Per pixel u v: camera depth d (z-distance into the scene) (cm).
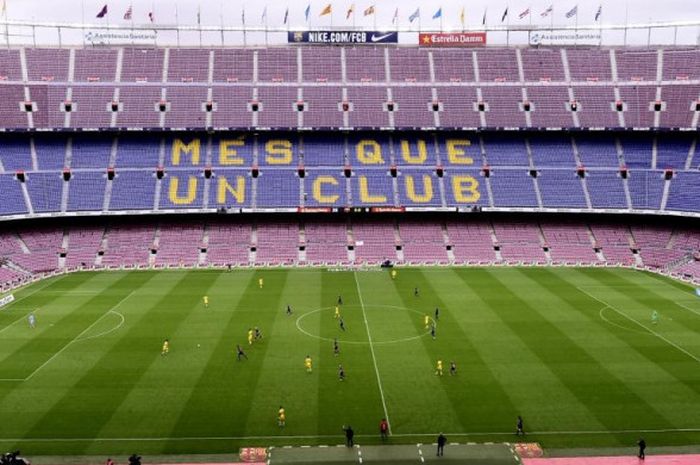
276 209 10069
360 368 5253
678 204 9844
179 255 9644
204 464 3812
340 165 10731
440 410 4475
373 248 9925
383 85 11481
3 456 3744
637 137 10950
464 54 11950
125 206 9888
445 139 11156
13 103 10425
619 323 6462
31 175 9975
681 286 8181
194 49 11756
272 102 11131
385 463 3812
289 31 12038
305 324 6469
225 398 4659
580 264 9519
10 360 5422
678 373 5122
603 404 4559
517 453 3922
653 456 3875
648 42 12012
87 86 10931
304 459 3853
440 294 7725
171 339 5972
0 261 8894
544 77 11550
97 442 4041
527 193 10325
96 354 5569
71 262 9331
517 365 5297
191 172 10450
